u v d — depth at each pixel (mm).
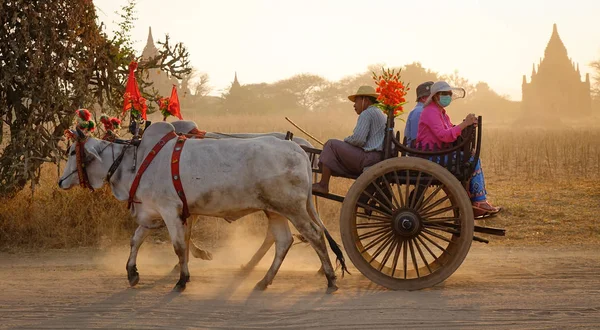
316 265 8391
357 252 6906
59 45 9766
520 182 14414
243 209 6906
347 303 6332
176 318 5930
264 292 6840
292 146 6895
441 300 6391
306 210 6930
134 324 5773
